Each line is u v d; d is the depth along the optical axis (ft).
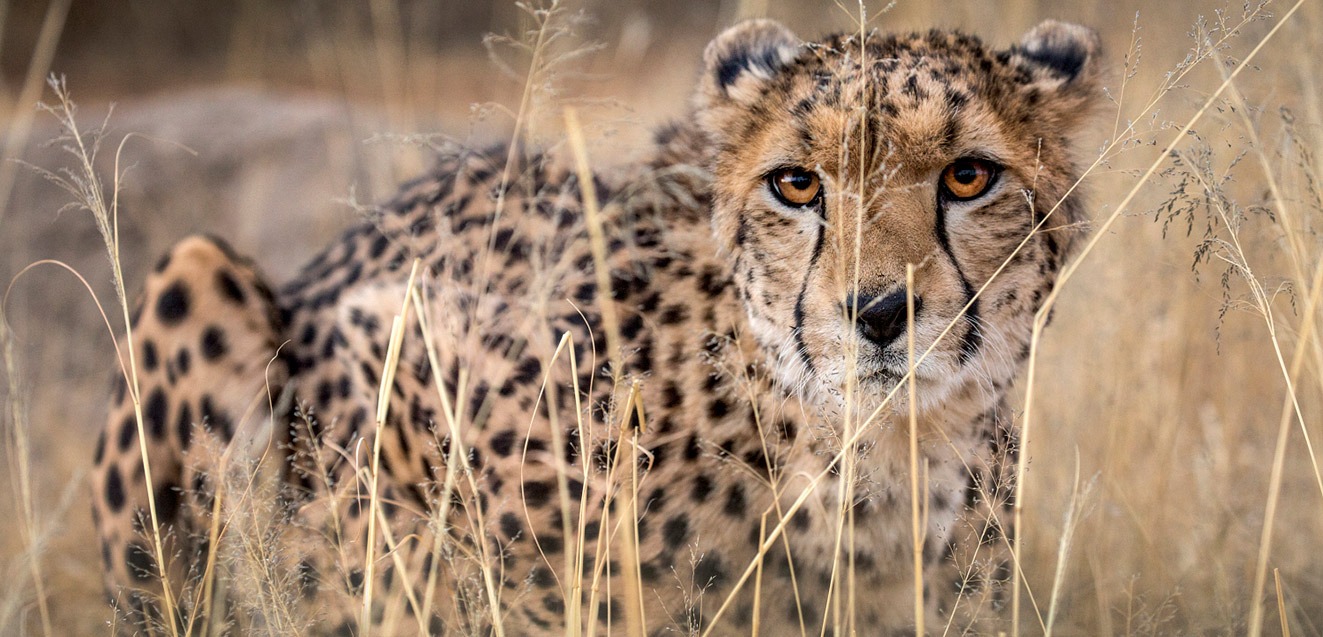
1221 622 24.11
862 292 20.03
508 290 24.71
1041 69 22.72
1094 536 25.77
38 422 40.01
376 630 24.58
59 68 96.84
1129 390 29.68
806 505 22.48
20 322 44.34
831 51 22.56
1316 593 26.20
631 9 86.74
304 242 46.62
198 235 27.43
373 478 19.77
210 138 49.90
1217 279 29.73
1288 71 28.55
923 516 20.63
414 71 83.05
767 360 22.21
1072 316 31.50
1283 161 23.67
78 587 30.89
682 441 22.62
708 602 22.76
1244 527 27.58
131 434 26.61
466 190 26.68
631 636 20.24
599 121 25.29
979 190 21.03
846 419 19.60
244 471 23.17
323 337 27.02
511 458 23.20
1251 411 30.37
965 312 20.77
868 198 20.25
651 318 23.24
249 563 21.65
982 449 23.08
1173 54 33.37
